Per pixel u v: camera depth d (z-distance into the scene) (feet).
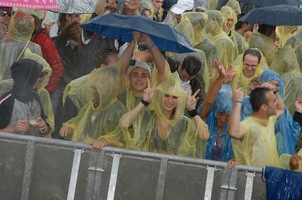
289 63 70.38
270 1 80.38
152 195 49.34
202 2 77.97
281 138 55.47
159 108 52.47
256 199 49.60
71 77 64.13
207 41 70.33
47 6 59.41
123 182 49.29
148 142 52.70
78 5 66.59
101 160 49.21
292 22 70.03
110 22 52.37
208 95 55.57
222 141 55.47
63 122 56.08
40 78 54.34
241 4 92.58
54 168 49.44
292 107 69.15
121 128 52.01
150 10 73.56
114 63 53.93
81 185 49.47
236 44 77.20
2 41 58.54
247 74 62.80
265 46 71.26
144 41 53.11
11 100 52.54
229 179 49.29
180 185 49.29
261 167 49.47
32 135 53.01
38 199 49.57
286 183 49.26
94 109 53.01
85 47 64.08
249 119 52.03
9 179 49.47
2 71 58.29
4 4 58.34
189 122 53.06
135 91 53.47
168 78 52.90
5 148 49.34
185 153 52.90
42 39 62.03
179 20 76.07
